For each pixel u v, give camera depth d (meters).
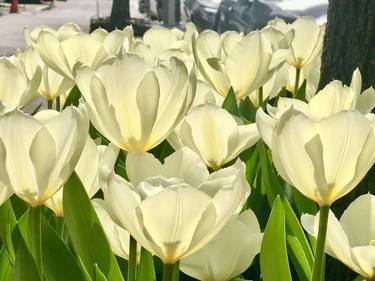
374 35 0.72
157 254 0.33
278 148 0.36
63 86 0.71
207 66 0.67
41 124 0.36
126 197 0.32
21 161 0.36
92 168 0.44
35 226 0.37
